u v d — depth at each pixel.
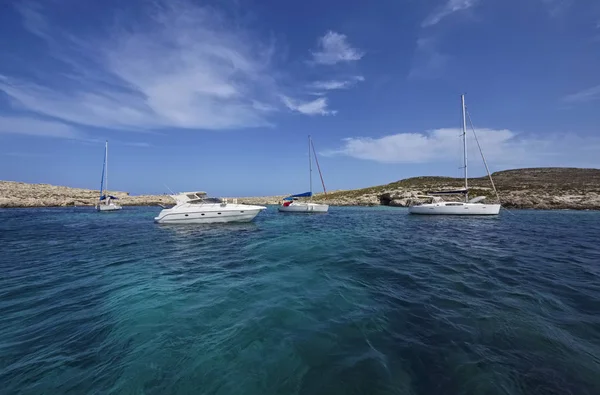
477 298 5.70
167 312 5.10
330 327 4.42
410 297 5.76
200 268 8.49
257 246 12.07
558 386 3.04
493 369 3.32
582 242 12.94
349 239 13.96
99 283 7.06
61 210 46.41
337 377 3.22
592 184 50.56
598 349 3.78
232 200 20.91
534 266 8.41
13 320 4.87
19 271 8.38
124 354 3.74
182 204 20.14
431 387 3.04
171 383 3.16
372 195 65.94
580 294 5.93
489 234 15.77
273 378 3.22
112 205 45.16
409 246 11.88
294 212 36.56
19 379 3.25
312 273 7.64
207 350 3.81
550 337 4.08
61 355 3.74
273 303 5.45
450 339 4.03
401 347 3.82
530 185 53.59
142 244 13.13
